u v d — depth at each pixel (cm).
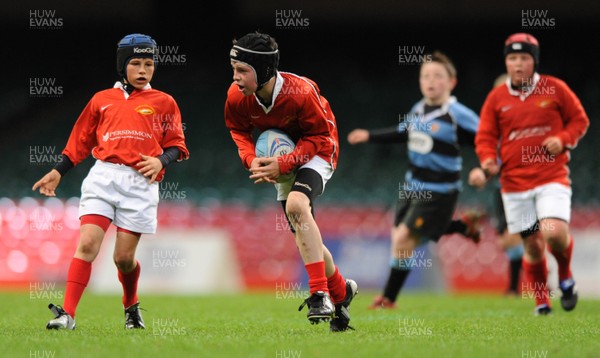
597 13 9250
